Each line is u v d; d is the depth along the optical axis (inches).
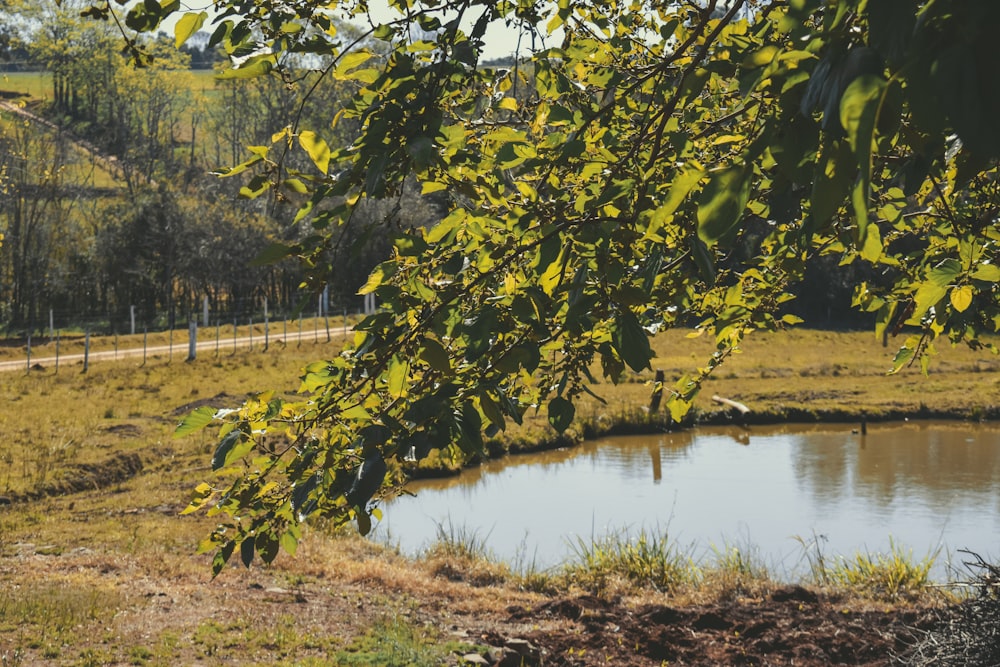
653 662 381.7
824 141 46.9
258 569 512.7
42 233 2156.7
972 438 1189.1
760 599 462.9
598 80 122.0
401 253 89.3
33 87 3526.1
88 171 2913.4
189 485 765.3
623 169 96.3
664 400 1332.4
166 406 1123.9
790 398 1424.7
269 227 2187.5
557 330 105.3
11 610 399.2
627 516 762.2
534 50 122.1
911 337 164.9
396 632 402.9
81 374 1338.6
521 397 124.1
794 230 122.6
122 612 414.9
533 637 409.7
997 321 154.9
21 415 1000.9
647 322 140.0
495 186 91.4
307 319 2143.2
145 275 2144.4
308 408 101.7
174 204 2204.7
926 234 160.1
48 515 658.8
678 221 97.5
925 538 682.8
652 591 503.5
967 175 53.6
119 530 612.7
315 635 400.8
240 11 81.6
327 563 530.9
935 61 34.4
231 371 1418.6
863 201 36.9
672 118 109.9
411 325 91.7
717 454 1075.3
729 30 103.2
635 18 150.9
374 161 79.6
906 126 59.8
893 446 1126.4
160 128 3193.9
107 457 822.5
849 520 745.0
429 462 941.2
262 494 104.1
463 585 512.7
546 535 693.9
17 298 2150.6
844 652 378.6
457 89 92.7
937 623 358.3
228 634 394.6
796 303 2143.2
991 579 337.7
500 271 97.5
